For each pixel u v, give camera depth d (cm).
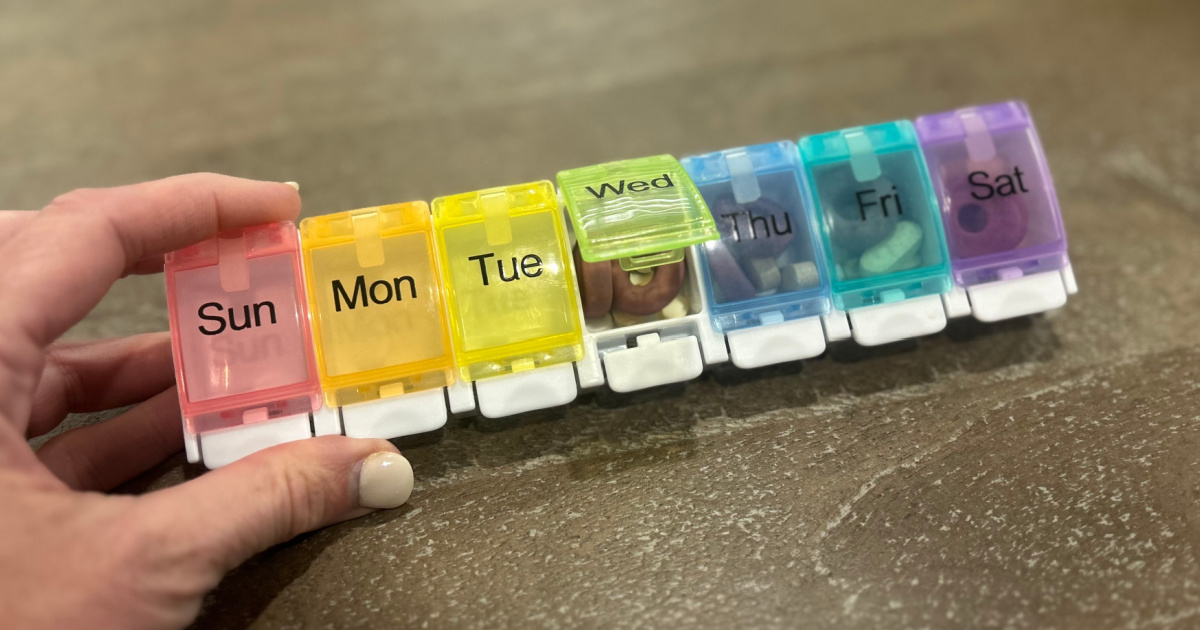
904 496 32
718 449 33
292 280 31
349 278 31
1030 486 32
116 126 39
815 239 32
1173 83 39
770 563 31
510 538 31
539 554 31
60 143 39
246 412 31
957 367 34
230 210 31
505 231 31
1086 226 36
